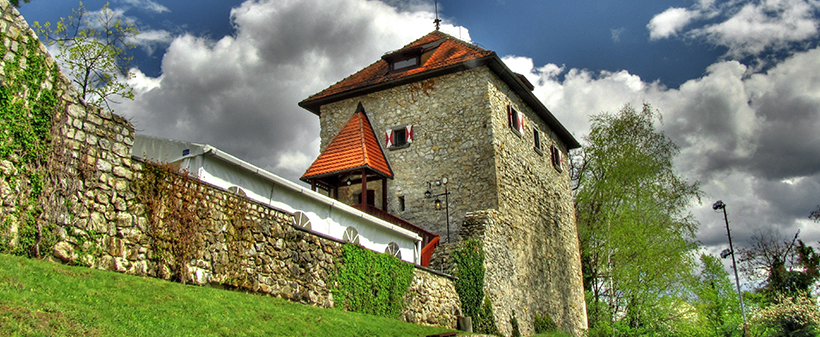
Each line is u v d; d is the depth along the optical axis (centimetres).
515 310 1908
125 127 965
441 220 1978
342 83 2356
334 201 1477
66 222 851
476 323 1667
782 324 2988
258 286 1080
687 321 2650
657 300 2603
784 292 3434
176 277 962
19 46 852
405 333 1199
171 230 972
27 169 825
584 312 2589
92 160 902
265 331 890
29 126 839
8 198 797
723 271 3847
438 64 2119
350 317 1151
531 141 2350
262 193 1366
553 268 2317
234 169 1323
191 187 1017
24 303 672
